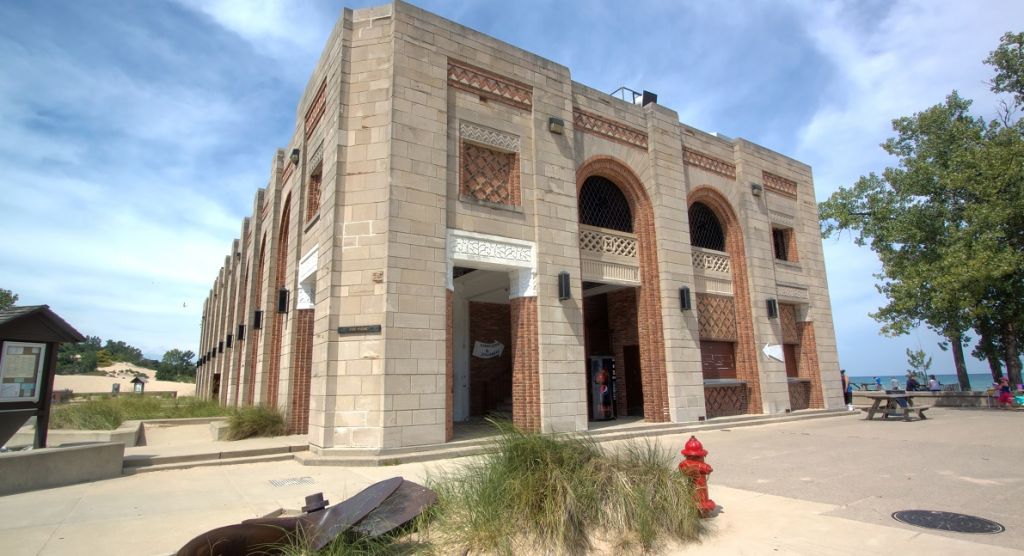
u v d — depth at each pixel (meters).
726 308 17.75
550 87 14.11
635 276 15.58
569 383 12.85
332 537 4.69
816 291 20.56
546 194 13.44
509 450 6.11
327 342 10.74
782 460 9.94
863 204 24.27
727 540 5.51
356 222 11.24
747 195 18.69
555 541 5.08
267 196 21.30
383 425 10.21
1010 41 21.81
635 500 5.54
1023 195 19.58
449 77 12.56
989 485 7.59
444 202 11.77
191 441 14.60
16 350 8.65
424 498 5.55
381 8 12.10
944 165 22.50
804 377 19.59
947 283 19.55
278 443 11.55
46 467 8.09
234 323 29.14
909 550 5.06
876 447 11.21
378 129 11.55
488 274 16.45
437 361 11.05
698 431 14.55
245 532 4.68
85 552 5.14
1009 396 20.53
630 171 15.84
